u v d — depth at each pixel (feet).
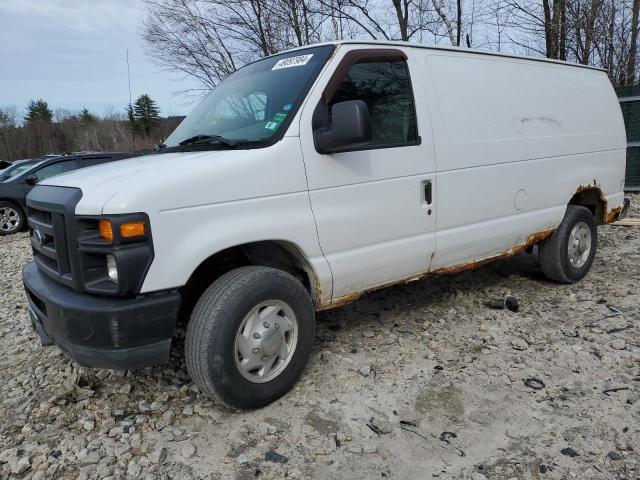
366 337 13.56
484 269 19.36
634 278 17.76
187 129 12.89
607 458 8.64
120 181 9.07
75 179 9.98
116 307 8.68
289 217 10.34
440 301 16.06
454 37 40.75
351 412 10.20
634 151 35.04
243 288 9.73
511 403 10.32
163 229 8.89
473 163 13.52
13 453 9.31
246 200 9.80
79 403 10.94
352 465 8.74
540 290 16.96
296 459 8.93
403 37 40.19
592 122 17.56
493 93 14.29
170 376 11.90
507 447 9.03
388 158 11.79
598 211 18.56
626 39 41.81
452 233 13.29
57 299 9.14
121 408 10.71
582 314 14.70
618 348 12.37
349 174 11.18
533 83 15.57
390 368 11.87
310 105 10.79
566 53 41.60
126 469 8.82
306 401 10.62
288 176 10.32
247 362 9.97
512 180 14.62
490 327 13.91
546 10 40.83
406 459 8.85
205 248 9.28
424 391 10.85
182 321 12.40
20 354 13.97
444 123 12.93
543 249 17.03
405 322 14.52
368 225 11.58
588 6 39.86
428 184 12.57
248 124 11.34
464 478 8.34
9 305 18.94
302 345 10.82
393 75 12.22
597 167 17.72
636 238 23.73
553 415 9.87
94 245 8.76
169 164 9.74
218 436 9.64
